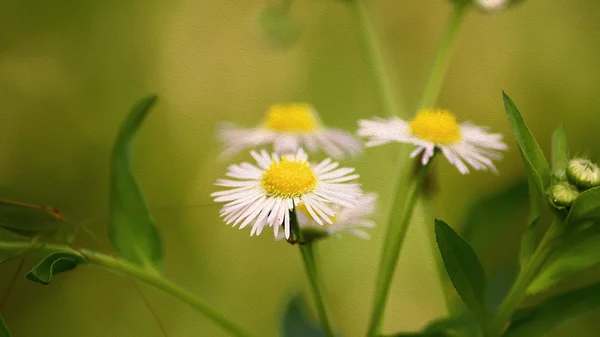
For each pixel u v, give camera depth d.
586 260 0.20
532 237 0.20
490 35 0.28
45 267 0.20
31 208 0.21
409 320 0.26
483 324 0.20
